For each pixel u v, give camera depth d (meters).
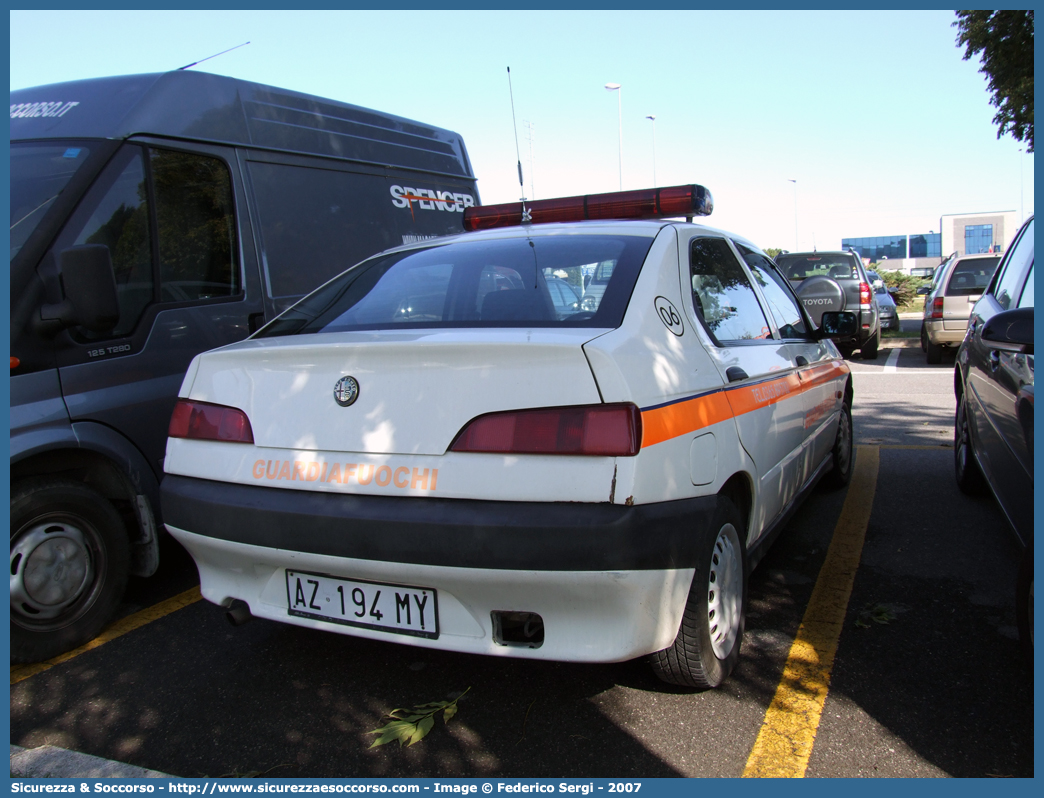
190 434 2.74
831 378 4.79
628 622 2.28
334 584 2.50
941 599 3.56
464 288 2.90
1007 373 3.34
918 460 6.30
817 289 13.11
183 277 4.07
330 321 2.99
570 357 2.23
